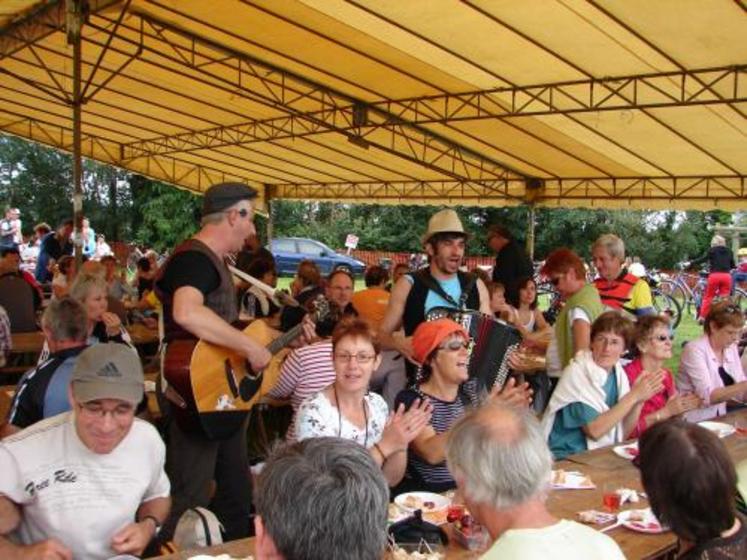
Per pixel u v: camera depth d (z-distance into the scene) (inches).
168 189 1217.4
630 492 112.3
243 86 416.2
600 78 307.6
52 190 1304.1
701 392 177.5
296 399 156.2
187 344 123.0
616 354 145.6
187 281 119.3
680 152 397.7
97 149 636.7
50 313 112.6
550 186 520.4
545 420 148.9
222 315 125.3
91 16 334.0
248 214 125.3
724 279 541.6
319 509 45.5
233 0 289.1
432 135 440.8
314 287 268.8
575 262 176.4
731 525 73.4
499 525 69.1
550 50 281.9
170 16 325.4
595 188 500.4
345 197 659.4
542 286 567.2
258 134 523.8
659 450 75.2
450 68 322.7
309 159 575.5
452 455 71.2
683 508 72.8
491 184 548.4
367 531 46.6
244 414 128.6
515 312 266.8
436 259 157.9
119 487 89.1
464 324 133.7
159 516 94.4
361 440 115.5
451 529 96.0
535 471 67.6
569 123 372.2
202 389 121.8
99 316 162.2
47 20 356.5
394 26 280.8
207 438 123.4
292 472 46.9
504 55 295.4
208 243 123.8
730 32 241.0
